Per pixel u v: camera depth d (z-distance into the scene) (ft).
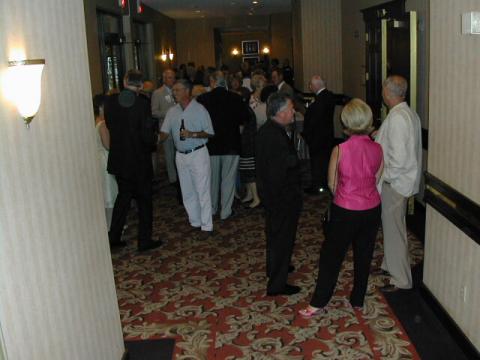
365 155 12.26
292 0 49.75
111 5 37.24
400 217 14.21
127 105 17.57
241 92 27.50
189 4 51.85
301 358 11.73
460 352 11.64
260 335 12.87
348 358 11.61
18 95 7.00
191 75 47.88
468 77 10.92
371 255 13.17
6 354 6.60
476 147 10.53
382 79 23.30
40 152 7.84
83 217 9.67
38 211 7.70
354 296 13.58
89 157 10.17
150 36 54.34
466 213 11.03
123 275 16.98
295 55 47.83
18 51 7.23
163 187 28.99
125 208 18.94
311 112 24.91
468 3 10.84
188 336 13.00
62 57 8.93
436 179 12.89
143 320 13.94
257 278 16.31
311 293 15.02
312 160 25.54
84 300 9.50
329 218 12.80
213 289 15.67
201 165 19.67
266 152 13.64
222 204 22.31
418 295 14.44
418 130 13.91
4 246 6.67
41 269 7.73
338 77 41.04
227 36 86.12
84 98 10.00
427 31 20.36
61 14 8.98
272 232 14.48
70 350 8.73
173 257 18.38
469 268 11.22
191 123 19.10
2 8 6.82
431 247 13.64
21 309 7.06
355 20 34.96
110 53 39.68
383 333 12.61
